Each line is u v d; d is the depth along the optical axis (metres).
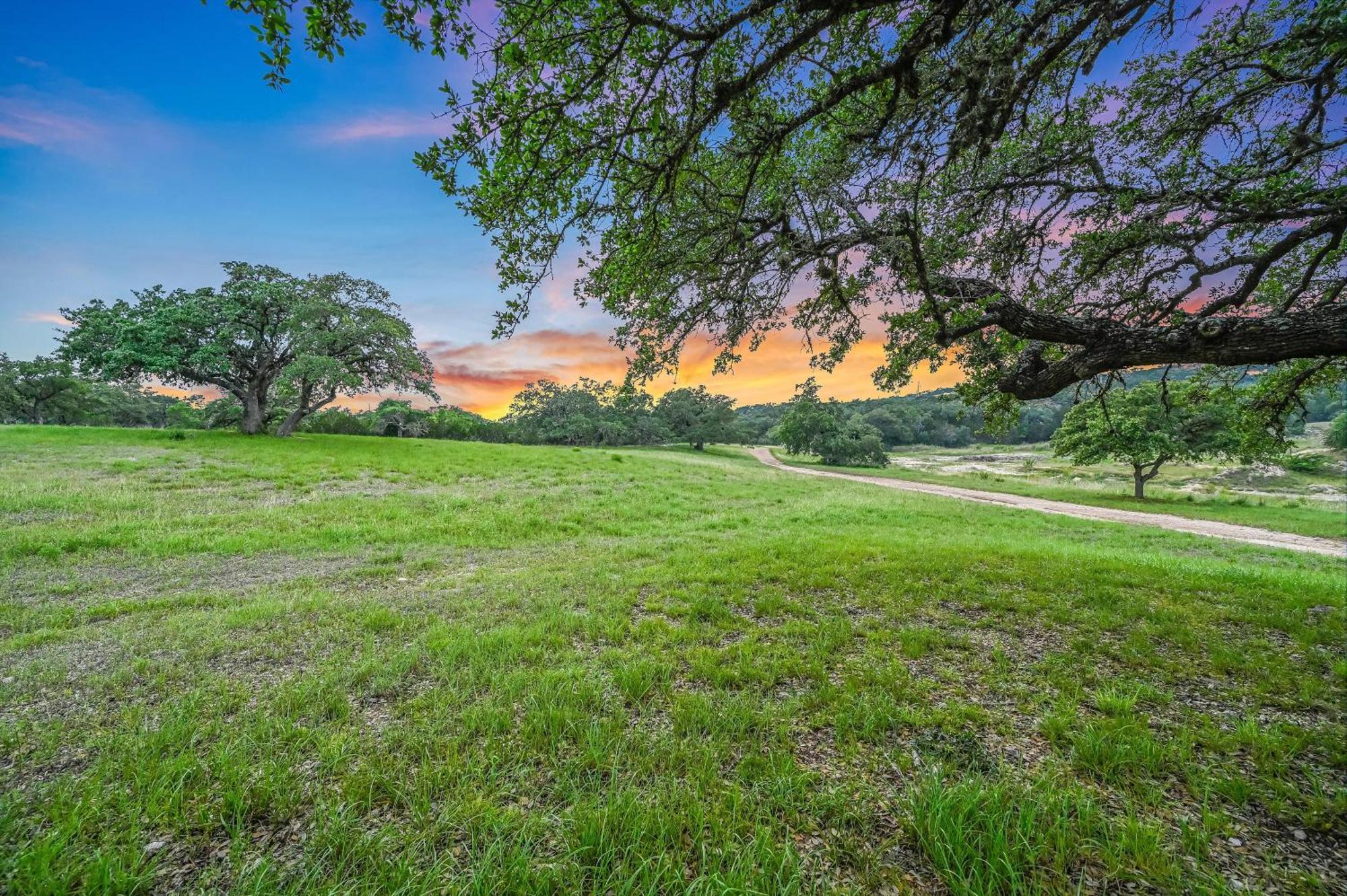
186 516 11.81
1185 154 4.96
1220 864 2.16
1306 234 4.54
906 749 3.03
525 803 2.52
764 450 81.06
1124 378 5.80
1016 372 5.41
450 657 4.29
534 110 3.35
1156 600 6.13
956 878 2.04
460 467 22.84
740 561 8.19
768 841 2.19
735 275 5.07
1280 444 8.44
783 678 4.02
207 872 2.09
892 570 7.47
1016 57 3.45
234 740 3.01
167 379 25.80
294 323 27.16
